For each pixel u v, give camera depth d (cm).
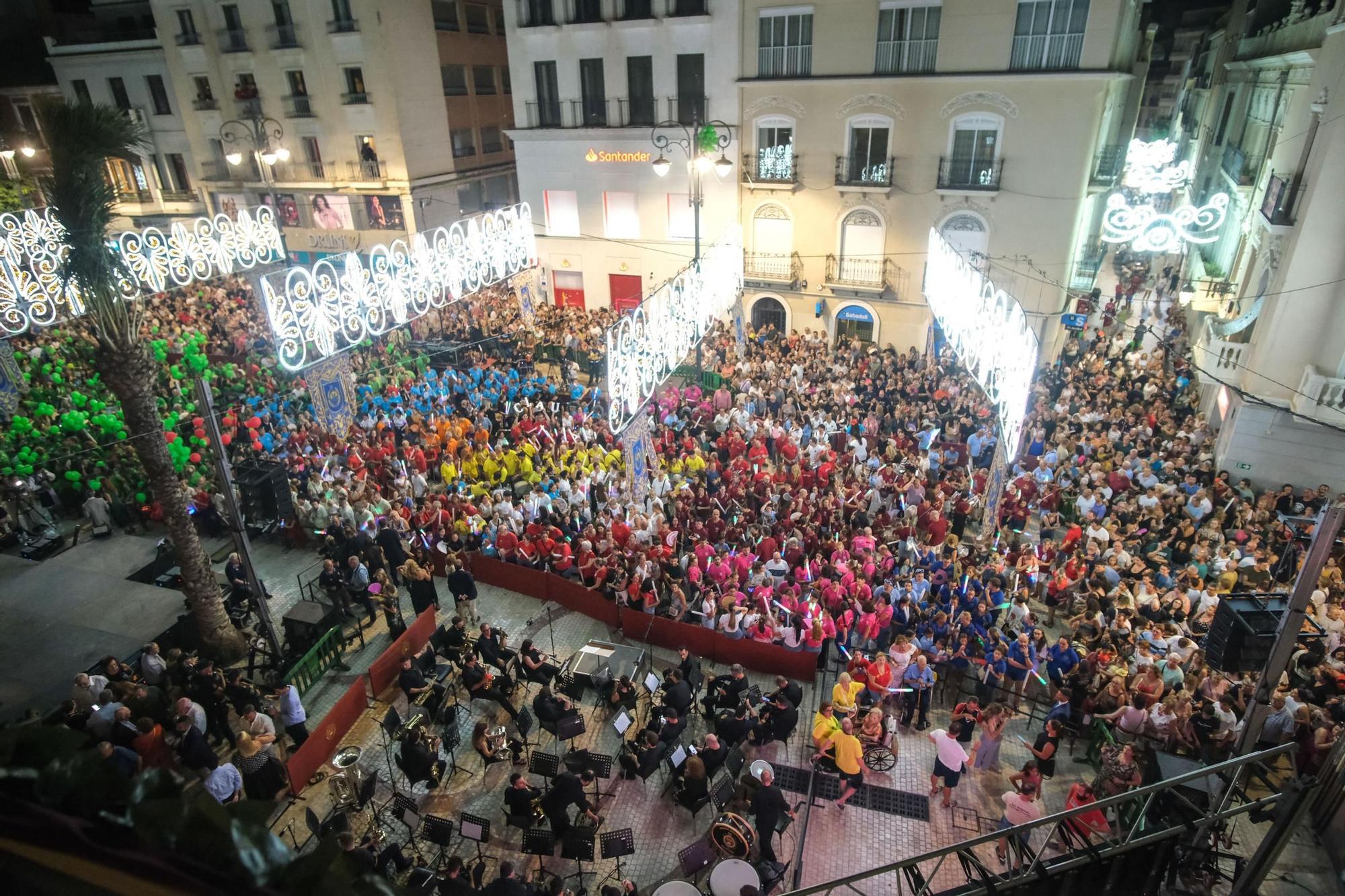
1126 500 1792
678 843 1182
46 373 2333
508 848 1180
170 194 4162
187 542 1409
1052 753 1162
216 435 1365
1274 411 1867
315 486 1875
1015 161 2627
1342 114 1731
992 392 1808
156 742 1127
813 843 1172
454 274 2644
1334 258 1775
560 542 1719
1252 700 905
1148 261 3744
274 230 2727
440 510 1808
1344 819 809
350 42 3462
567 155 3300
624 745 1305
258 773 1191
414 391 2438
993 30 2486
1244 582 1444
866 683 1368
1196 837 683
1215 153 3641
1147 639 1335
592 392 2561
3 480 1864
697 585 1611
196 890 135
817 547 1680
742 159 3000
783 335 3238
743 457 2061
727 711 1291
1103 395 2245
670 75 2981
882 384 2403
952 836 1179
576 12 3056
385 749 1349
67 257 1230
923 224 2845
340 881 141
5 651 1334
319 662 1484
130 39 3944
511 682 1398
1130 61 2850
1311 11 2214
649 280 3381
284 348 1975
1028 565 1605
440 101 3781
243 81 3750
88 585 1523
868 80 2686
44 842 144
